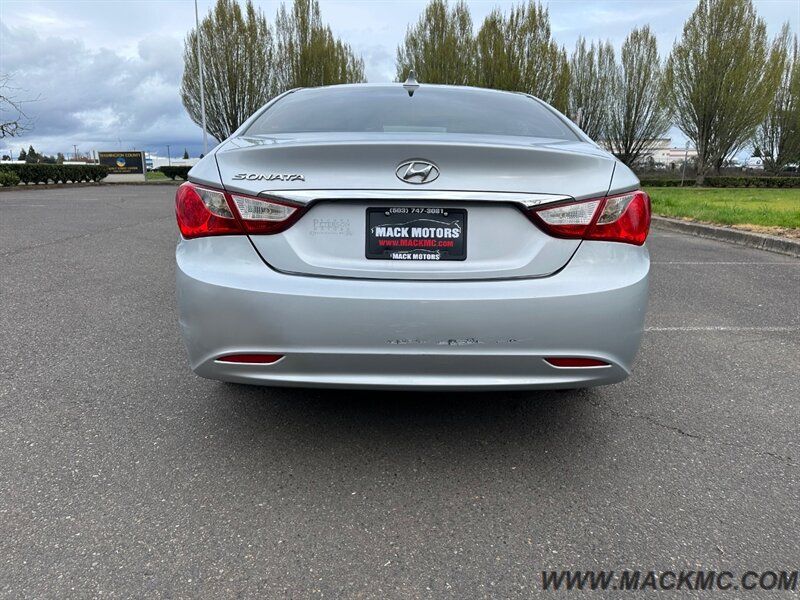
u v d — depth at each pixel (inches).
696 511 81.0
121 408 108.7
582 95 1672.0
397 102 112.6
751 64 1338.6
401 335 79.7
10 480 85.4
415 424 104.6
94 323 157.9
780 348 145.9
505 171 80.9
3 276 211.2
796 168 1774.1
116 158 1397.6
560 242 82.0
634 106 1622.8
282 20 1413.6
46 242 288.7
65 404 109.9
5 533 74.0
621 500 83.4
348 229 81.3
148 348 139.4
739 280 221.3
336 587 66.4
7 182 904.3
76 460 91.1
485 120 107.3
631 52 1608.0
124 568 68.5
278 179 80.8
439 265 81.5
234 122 1369.3
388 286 80.1
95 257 250.5
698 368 132.7
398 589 66.4
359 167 80.1
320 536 74.9
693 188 1244.5
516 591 66.4
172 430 101.0
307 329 79.8
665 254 282.7
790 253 283.6
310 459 92.7
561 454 95.4
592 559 71.6
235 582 66.8
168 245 285.6
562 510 81.0
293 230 81.4
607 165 85.3
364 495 83.7
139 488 84.3
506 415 108.7
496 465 91.9
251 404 111.1
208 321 82.1
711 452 96.6
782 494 85.1
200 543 73.1
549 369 82.6
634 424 106.0
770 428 105.0
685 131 1453.0
